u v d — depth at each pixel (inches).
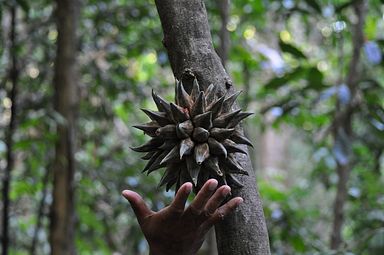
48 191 183.0
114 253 196.1
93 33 177.9
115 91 174.2
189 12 65.6
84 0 164.6
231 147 59.5
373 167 172.1
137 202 61.2
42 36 157.9
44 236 200.7
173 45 65.6
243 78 195.3
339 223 143.8
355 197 168.9
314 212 200.2
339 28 142.6
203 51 64.9
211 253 131.0
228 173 61.1
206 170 60.0
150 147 61.6
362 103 137.3
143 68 213.6
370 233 106.4
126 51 183.3
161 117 60.6
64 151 134.4
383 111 135.9
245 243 62.0
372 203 176.2
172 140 59.9
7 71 156.0
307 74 136.8
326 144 168.1
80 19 160.1
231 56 178.4
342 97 127.6
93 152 185.8
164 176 60.8
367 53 134.3
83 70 168.2
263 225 63.2
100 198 175.6
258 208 63.2
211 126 59.4
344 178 144.6
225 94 61.2
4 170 146.1
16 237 194.9
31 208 201.9
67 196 134.1
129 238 178.2
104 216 183.8
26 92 169.6
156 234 60.4
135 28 175.8
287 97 143.9
